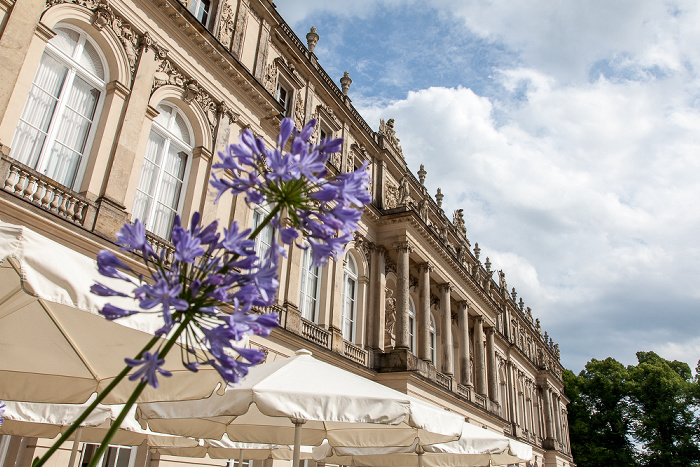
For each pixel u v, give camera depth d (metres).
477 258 47.38
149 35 16.05
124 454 15.23
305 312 23.86
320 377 8.80
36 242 4.76
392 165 33.03
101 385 7.75
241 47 20.33
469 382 35.62
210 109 18.31
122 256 13.53
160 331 1.93
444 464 15.79
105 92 14.86
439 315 36.78
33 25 12.61
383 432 11.54
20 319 7.04
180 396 7.46
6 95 11.85
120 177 14.45
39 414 9.20
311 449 14.43
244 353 2.02
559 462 62.25
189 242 2.02
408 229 29.59
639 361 80.50
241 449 12.91
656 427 68.69
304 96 24.94
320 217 2.26
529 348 63.25
